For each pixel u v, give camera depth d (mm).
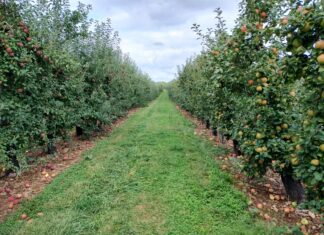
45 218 3424
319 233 3180
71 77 6719
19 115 4543
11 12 4938
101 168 5219
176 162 5500
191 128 10531
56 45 6117
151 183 4473
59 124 6340
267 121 3771
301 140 2402
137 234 3082
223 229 3162
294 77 2342
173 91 28578
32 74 4863
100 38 9453
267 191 4488
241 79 4082
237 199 3900
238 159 5309
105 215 3492
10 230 3186
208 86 6156
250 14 4102
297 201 3928
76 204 3762
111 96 10820
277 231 3109
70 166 5621
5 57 4285
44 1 6445
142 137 8195
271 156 3854
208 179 4609
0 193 4301
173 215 3473
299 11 2059
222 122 5961
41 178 4949
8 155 4676
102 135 9234
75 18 7594
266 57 3695
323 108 2088
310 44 2086
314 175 2293
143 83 25344
